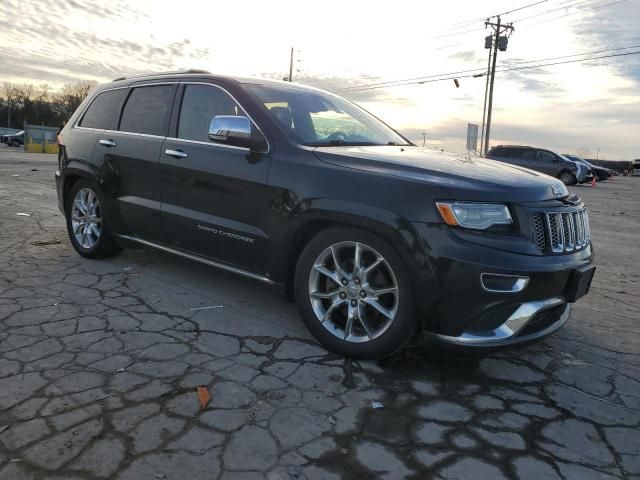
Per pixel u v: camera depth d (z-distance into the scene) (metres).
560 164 24.08
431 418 2.67
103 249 5.07
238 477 2.16
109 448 2.29
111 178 4.73
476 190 2.87
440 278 2.81
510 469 2.31
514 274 2.76
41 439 2.34
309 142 3.64
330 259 3.34
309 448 2.37
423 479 2.21
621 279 5.87
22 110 95.56
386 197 2.99
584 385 3.12
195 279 4.73
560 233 3.02
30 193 10.28
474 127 24.83
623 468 2.36
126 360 3.12
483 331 2.87
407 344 3.12
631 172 63.44
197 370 3.04
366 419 2.63
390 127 4.80
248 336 3.55
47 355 3.13
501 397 2.93
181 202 4.13
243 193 3.66
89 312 3.84
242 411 2.63
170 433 2.42
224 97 4.04
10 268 4.82
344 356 3.28
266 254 3.58
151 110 4.58
